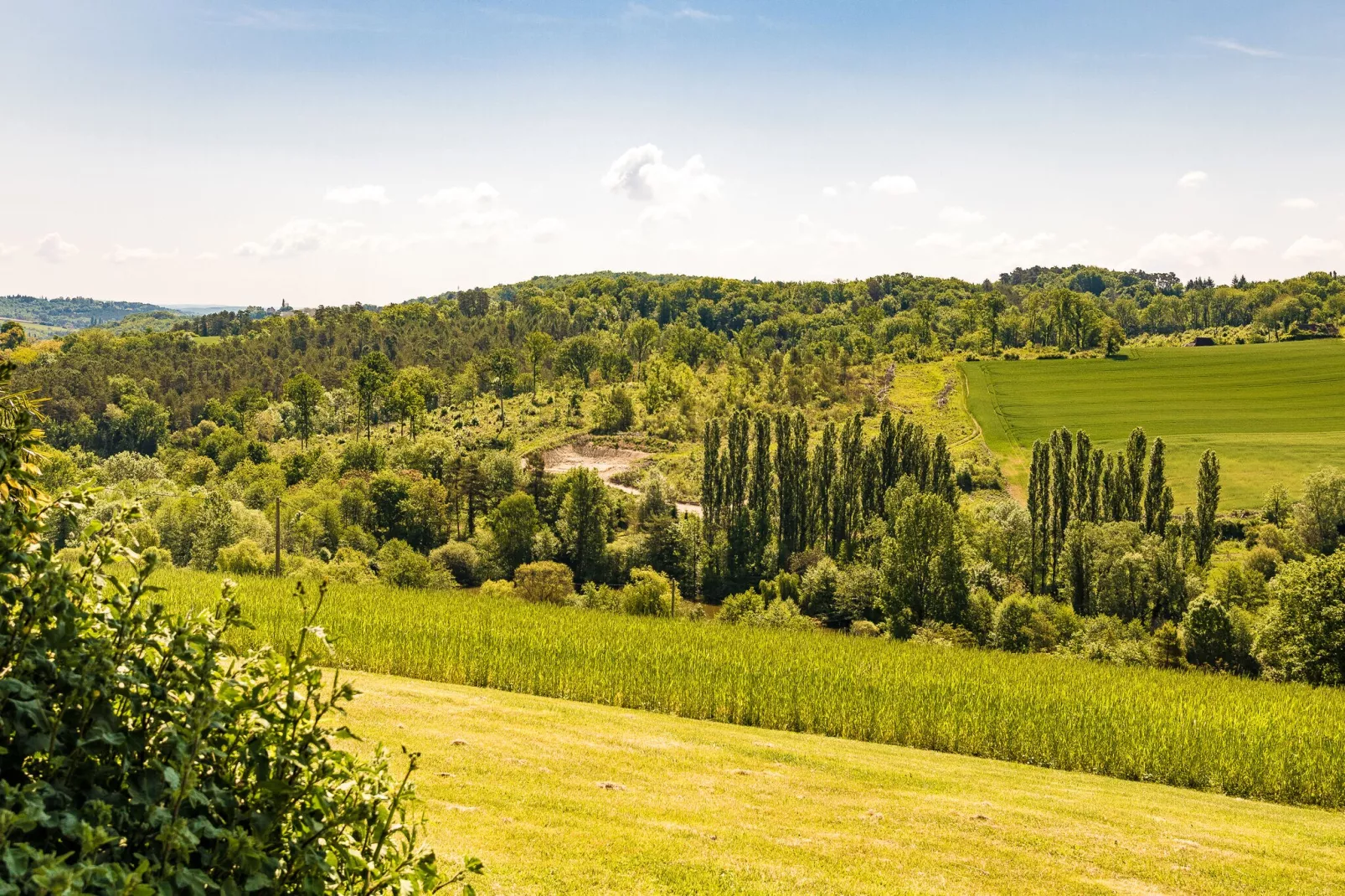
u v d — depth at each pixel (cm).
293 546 7525
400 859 467
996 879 1151
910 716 2277
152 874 348
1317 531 8719
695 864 1046
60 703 376
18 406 455
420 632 2686
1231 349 17375
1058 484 8269
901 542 6594
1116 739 2197
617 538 8900
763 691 2386
